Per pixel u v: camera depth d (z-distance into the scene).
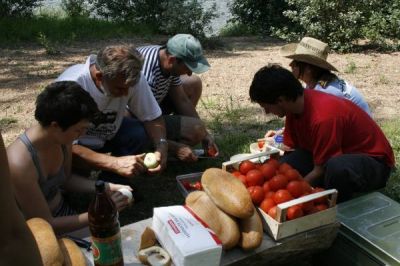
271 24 12.12
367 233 2.53
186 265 2.09
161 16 11.47
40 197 2.51
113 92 3.13
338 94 3.55
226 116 5.59
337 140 3.01
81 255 2.09
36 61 8.03
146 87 3.66
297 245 2.46
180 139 4.13
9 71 7.38
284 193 2.46
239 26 12.41
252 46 10.16
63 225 2.60
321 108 3.00
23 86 6.61
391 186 3.88
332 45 9.27
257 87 2.94
